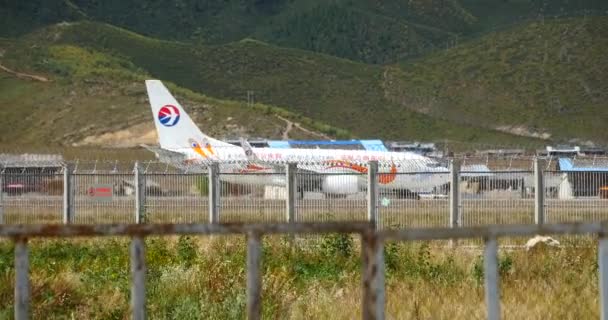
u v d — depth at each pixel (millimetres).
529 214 97312
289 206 91938
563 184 98438
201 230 31609
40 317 51406
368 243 30516
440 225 94625
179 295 56688
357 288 59562
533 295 56688
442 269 69812
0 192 101188
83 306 54156
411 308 51469
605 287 32156
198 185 101625
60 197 109812
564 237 86375
